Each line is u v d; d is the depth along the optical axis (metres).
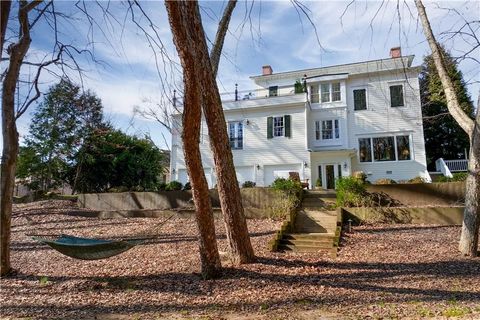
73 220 14.14
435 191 12.70
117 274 7.56
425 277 6.61
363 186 13.09
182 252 9.24
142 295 6.24
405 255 8.23
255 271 7.24
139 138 25.55
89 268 8.12
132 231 12.04
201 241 7.03
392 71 21.41
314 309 5.29
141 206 16.22
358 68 24.28
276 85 25.75
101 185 24.55
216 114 7.60
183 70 6.39
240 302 5.73
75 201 18.34
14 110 7.69
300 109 21.39
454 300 5.36
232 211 7.84
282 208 12.79
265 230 11.30
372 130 21.89
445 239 9.42
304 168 20.69
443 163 21.56
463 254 8.01
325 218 11.76
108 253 6.83
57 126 22.80
